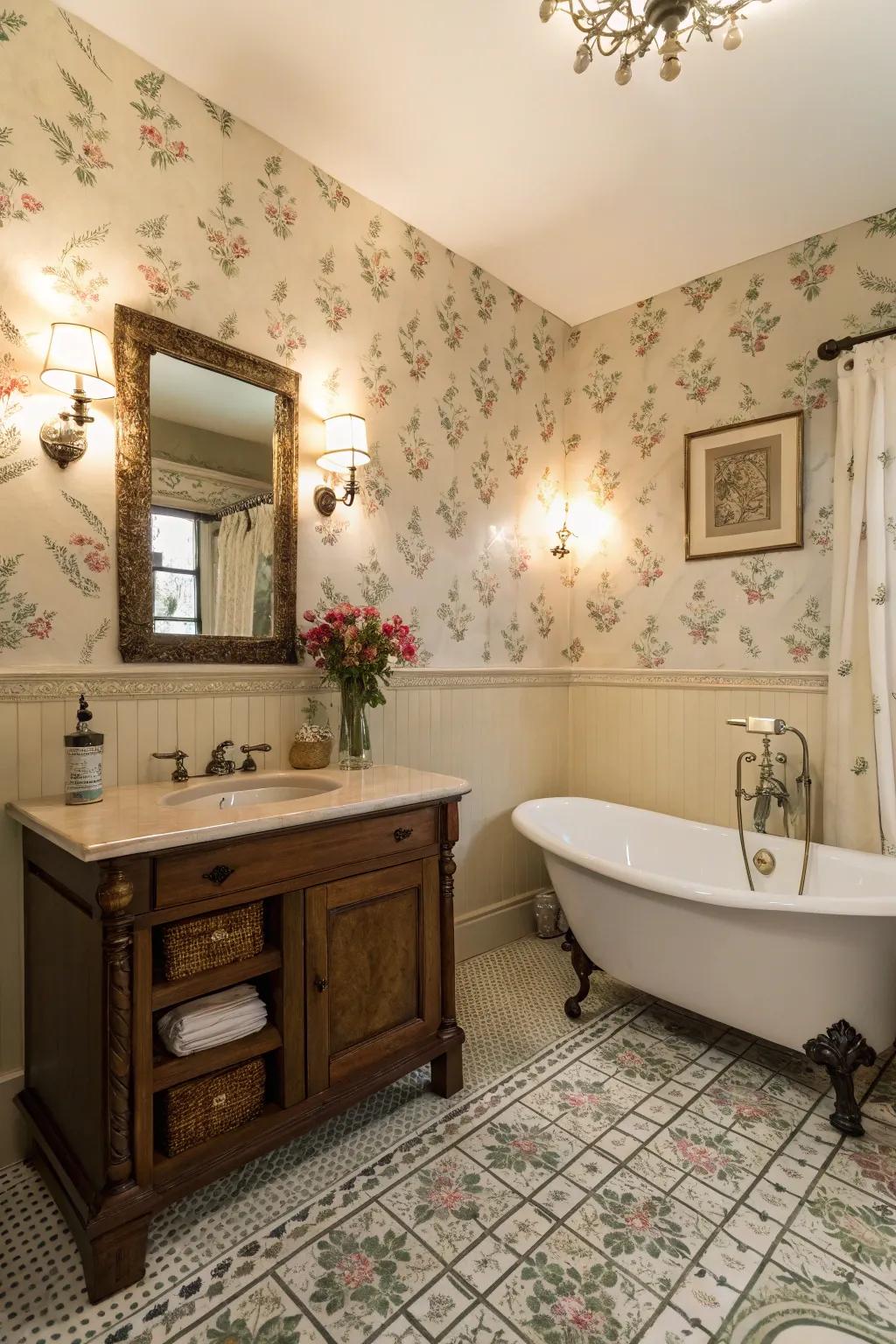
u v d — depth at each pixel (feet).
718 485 9.00
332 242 7.32
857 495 7.48
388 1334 3.71
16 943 5.21
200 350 6.13
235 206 6.48
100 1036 4.06
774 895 5.66
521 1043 6.81
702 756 9.16
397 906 5.67
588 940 7.17
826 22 5.29
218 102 6.30
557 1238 4.36
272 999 4.94
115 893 3.97
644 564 9.82
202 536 6.23
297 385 6.91
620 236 8.29
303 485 7.09
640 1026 7.16
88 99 5.50
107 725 5.65
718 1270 4.12
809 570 8.23
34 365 5.24
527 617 9.95
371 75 5.92
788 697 8.37
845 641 7.59
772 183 7.25
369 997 5.44
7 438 5.13
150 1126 4.16
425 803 5.83
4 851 5.15
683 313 9.39
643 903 6.49
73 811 4.75
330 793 5.63
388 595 7.98
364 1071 5.34
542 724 10.14
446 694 8.72
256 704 6.70
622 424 10.05
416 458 8.30
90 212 5.52
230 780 6.04
